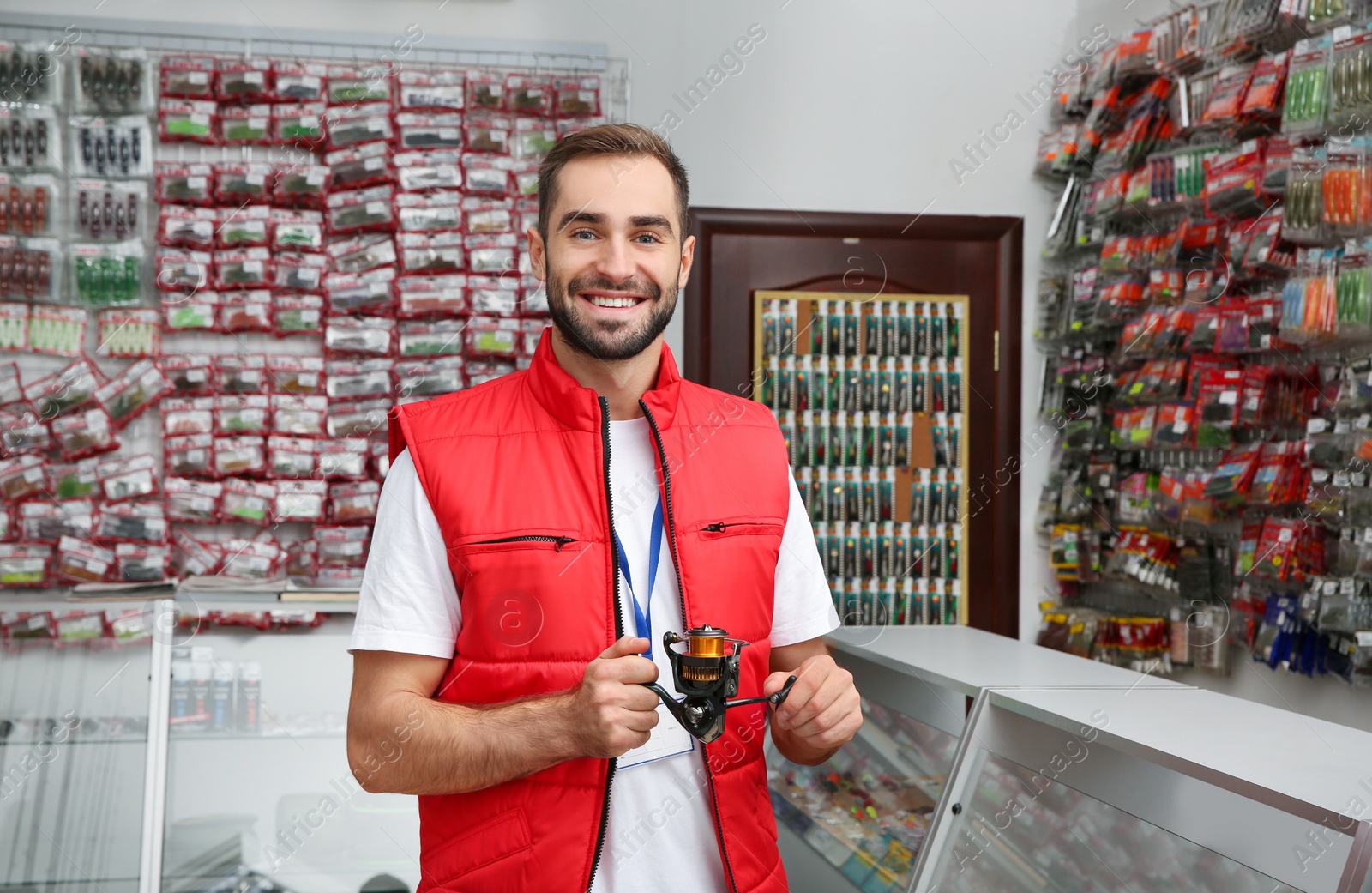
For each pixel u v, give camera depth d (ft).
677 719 3.98
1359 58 7.91
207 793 8.82
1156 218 10.86
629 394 4.53
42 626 8.22
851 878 7.14
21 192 10.56
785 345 12.01
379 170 11.12
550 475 4.29
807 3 11.98
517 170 11.35
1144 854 4.94
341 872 8.68
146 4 10.95
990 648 7.90
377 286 11.16
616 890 4.07
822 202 12.01
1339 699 8.29
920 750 7.25
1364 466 7.87
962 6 12.26
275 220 11.09
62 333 10.69
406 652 4.11
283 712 9.43
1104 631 10.93
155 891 7.93
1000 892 5.65
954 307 12.31
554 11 11.55
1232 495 9.25
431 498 4.22
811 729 4.17
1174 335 10.09
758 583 4.48
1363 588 7.88
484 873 4.06
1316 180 8.29
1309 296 8.29
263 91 10.96
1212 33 9.93
